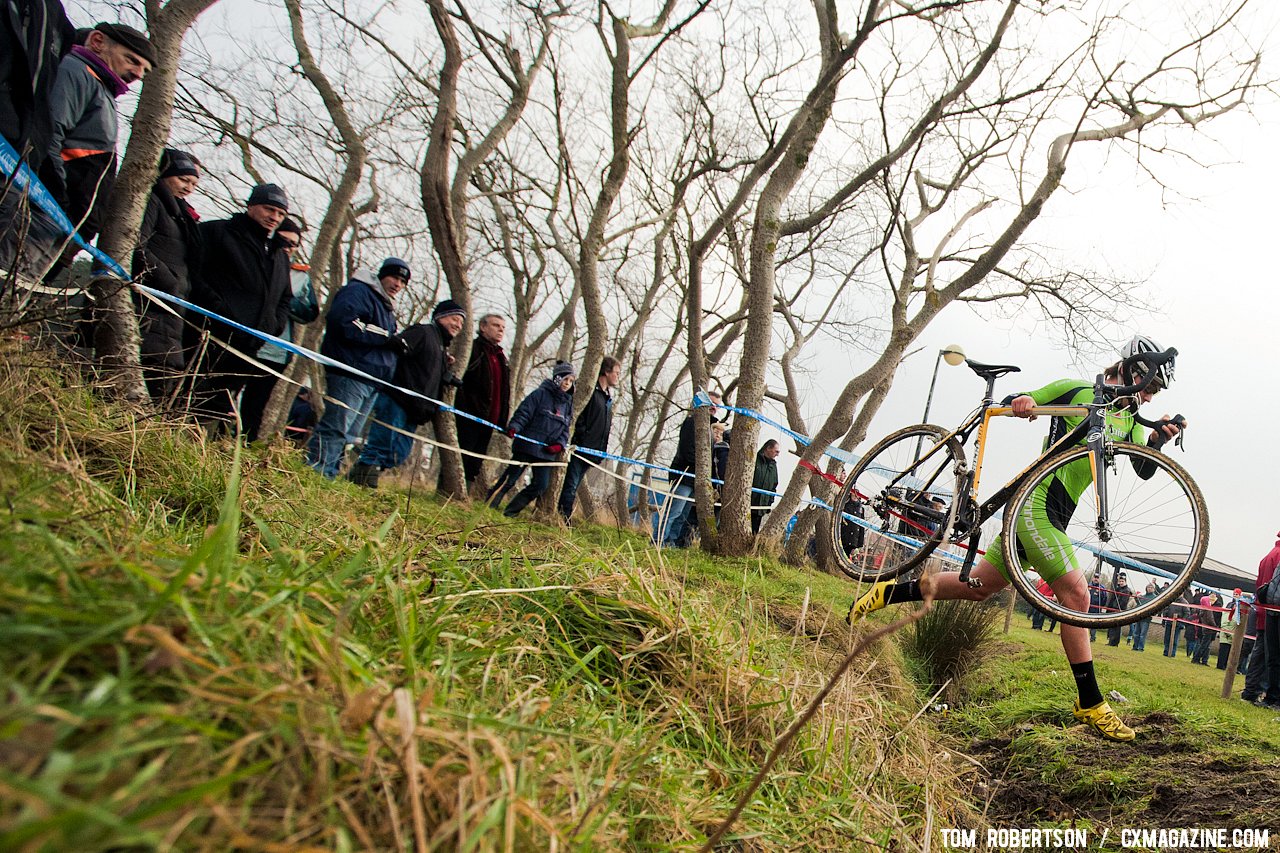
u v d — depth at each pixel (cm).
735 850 216
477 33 912
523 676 216
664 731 241
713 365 1672
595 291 1009
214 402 491
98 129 384
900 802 317
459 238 902
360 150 980
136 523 202
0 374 245
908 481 493
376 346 631
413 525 358
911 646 633
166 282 448
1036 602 430
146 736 112
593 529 880
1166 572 427
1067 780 388
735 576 679
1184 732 438
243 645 136
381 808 127
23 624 115
